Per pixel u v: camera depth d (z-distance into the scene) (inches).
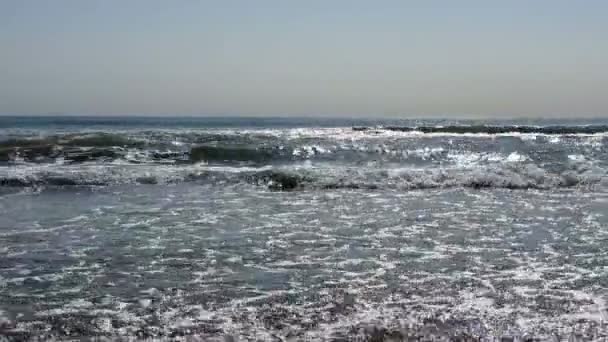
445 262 286.7
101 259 290.8
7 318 205.5
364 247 319.9
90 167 636.7
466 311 212.2
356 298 228.4
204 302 223.6
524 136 998.4
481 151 810.2
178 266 278.5
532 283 249.4
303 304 220.8
